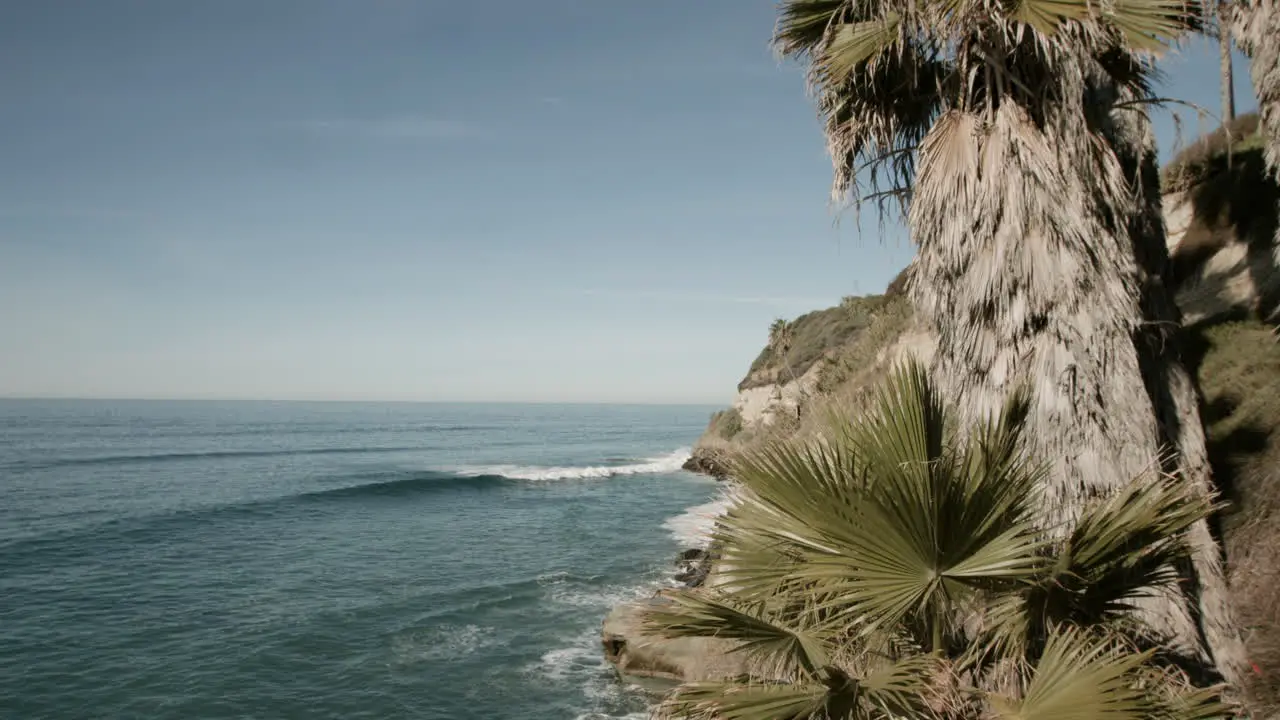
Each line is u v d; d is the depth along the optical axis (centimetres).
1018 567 350
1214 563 559
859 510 347
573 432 15862
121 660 1658
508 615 1927
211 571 2475
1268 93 1028
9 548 2850
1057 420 498
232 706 1420
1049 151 527
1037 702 328
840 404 412
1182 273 1695
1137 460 494
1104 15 515
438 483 4869
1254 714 508
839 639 369
